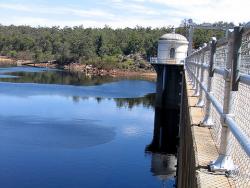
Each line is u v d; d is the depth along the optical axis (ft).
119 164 92.63
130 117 159.22
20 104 177.37
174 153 109.60
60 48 552.00
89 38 563.48
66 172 83.87
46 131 122.42
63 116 152.25
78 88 261.85
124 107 185.26
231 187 15.37
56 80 320.29
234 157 19.61
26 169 84.28
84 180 80.33
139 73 441.68
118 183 80.53
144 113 171.73
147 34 571.28
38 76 345.31
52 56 549.13
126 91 256.93
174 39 196.75
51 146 103.55
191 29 199.11
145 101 211.20
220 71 21.04
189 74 86.53
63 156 95.09
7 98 194.18
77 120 145.28
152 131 134.31
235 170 17.19
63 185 76.64
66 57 521.24
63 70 452.35
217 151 20.70
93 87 274.98
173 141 128.77
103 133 124.57
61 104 184.55
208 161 18.78
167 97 183.93
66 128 128.88
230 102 17.12
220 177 16.71
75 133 121.90
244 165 17.31
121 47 538.47
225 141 17.53
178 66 180.75
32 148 100.78
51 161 90.84
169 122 169.17
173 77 183.01
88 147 104.99
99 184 79.15
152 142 118.42
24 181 77.36
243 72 16.94
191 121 29.45
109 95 229.25
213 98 23.06
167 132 145.79
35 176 80.48
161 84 184.55
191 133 26.66
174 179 85.25
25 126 128.88
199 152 20.44
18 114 151.23
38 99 196.95
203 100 37.73
